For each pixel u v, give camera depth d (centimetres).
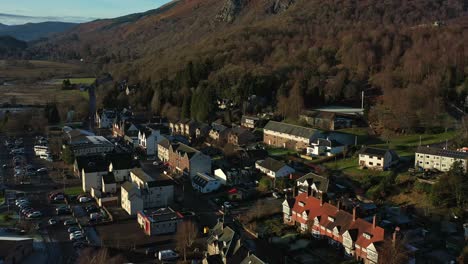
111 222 10562
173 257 8756
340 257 8719
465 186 10088
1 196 12275
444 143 13950
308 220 9694
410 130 15350
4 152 17038
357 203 10188
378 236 8256
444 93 17925
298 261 8550
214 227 9475
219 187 12512
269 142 16312
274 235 9675
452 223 9488
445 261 8156
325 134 15475
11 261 8431
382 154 12412
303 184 11675
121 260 8556
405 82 19900
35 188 12975
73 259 8781
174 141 16088
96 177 12825
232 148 15225
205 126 17812
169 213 10375
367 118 16812
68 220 10588
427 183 10981
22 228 10150
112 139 18688
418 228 9400
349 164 13138
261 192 11969
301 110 18075
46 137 19200
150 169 14688
